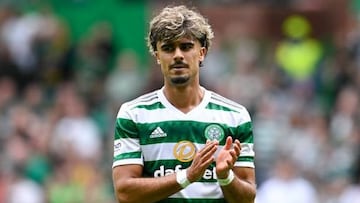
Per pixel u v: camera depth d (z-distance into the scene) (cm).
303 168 3684
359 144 3831
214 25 4734
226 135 1712
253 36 4738
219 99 1736
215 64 4353
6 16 4553
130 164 1702
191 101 1720
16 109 3956
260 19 4772
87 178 3559
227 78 4278
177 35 1677
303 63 4597
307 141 3878
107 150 3869
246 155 1722
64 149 3700
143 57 4659
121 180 1692
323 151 3866
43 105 4166
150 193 1659
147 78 4281
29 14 4606
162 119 1709
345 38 4628
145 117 1712
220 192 1705
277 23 4781
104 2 4703
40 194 3534
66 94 4066
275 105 4100
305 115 4100
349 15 4825
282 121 3988
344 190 3559
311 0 4853
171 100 1720
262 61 4562
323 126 4000
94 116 4034
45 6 4678
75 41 4647
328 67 4450
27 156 3619
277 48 4666
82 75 4453
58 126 3866
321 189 3612
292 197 3453
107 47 4572
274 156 3825
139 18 4688
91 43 4559
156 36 1692
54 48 4516
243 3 4772
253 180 1722
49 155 3719
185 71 1689
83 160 3622
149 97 1731
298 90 4331
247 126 1727
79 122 3884
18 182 3491
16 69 4375
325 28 4809
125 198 1683
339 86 4359
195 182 1695
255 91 4222
